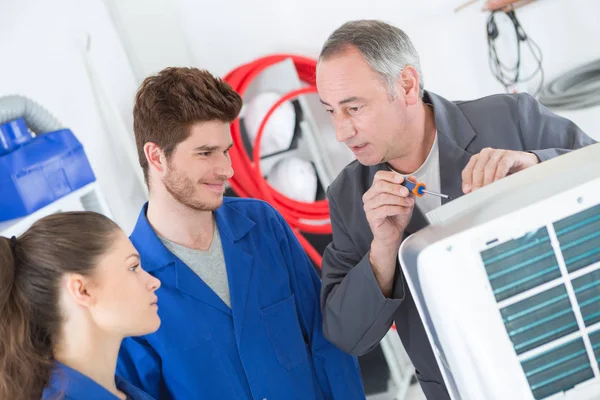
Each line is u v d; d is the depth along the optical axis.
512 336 0.78
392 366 2.79
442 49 2.89
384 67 1.23
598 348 0.80
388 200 1.17
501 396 0.78
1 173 1.65
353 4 2.89
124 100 2.72
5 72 2.02
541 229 0.77
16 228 1.61
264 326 1.36
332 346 1.45
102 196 1.98
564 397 0.80
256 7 2.91
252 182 2.75
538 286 0.78
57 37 2.32
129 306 1.04
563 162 0.84
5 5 2.09
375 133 1.27
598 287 0.79
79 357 1.02
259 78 2.89
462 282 0.77
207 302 1.32
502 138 1.38
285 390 1.35
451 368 0.81
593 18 2.70
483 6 2.80
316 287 1.50
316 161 2.91
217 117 1.24
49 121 1.89
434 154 1.39
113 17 2.79
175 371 1.29
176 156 1.24
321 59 1.27
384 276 1.27
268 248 1.43
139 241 1.33
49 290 0.99
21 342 0.97
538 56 2.80
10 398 0.97
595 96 2.76
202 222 1.34
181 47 2.93
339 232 1.46
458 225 0.80
